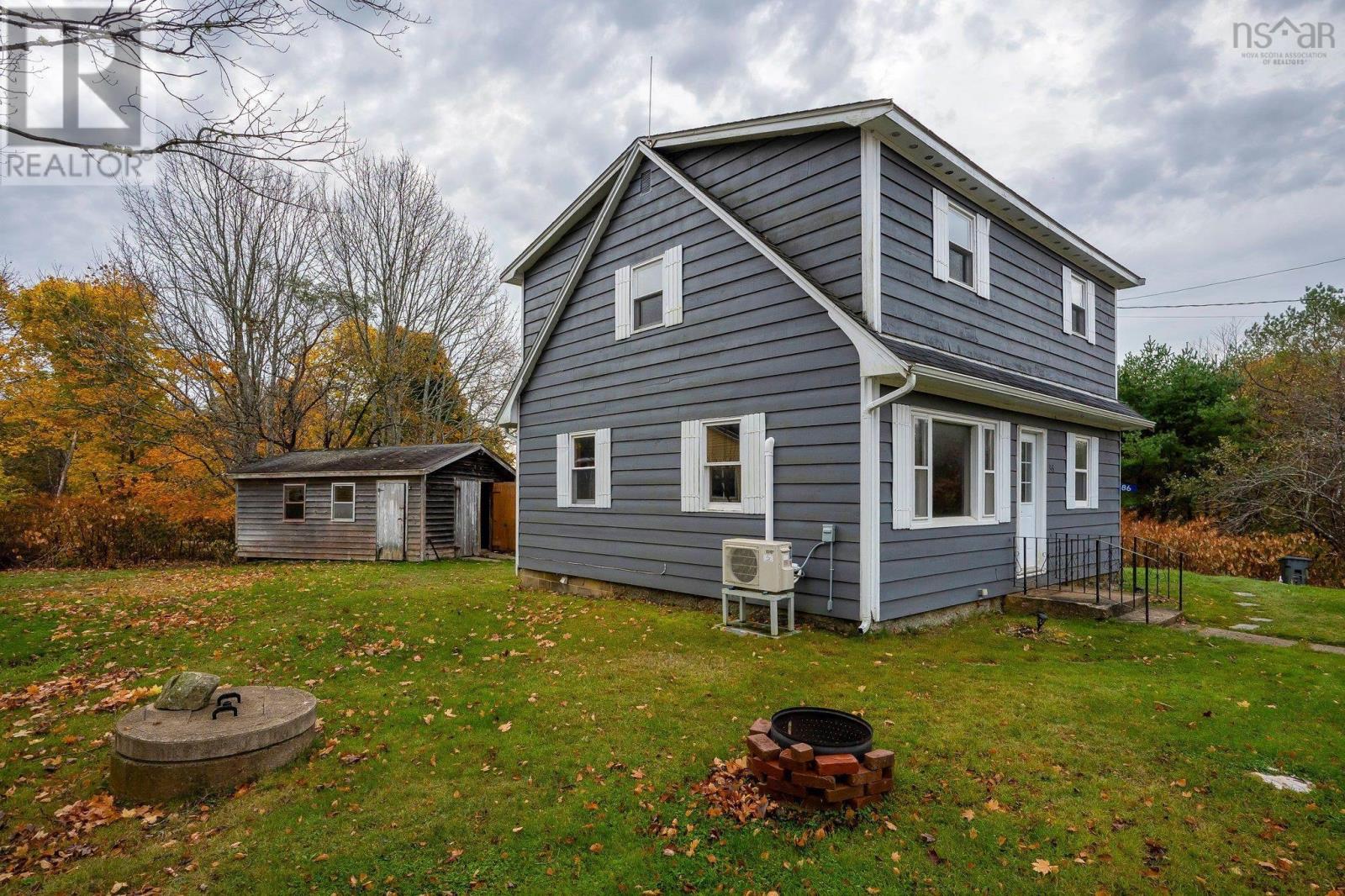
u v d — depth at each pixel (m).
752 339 8.52
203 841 3.46
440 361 29.31
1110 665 6.44
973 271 9.34
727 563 7.99
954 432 8.78
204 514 21.81
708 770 4.14
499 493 20.66
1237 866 3.12
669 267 9.76
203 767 4.02
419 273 27.62
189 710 4.55
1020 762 4.18
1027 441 10.40
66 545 17.92
